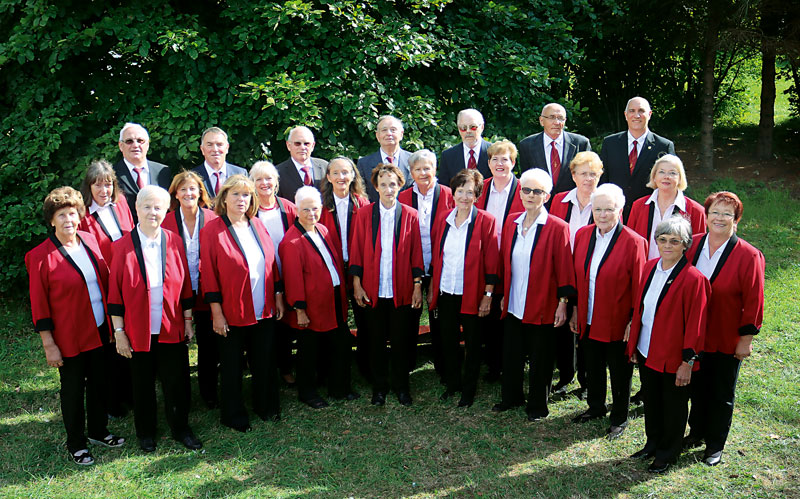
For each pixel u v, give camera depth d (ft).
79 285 13.78
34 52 22.57
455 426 15.42
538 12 28.27
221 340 15.24
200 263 14.93
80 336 13.88
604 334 14.39
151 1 22.57
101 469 13.87
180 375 14.65
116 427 15.76
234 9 22.65
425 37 23.86
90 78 22.85
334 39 23.07
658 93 42.47
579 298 14.80
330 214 16.98
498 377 17.80
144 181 17.48
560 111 18.71
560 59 29.50
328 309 16.20
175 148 22.27
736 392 16.14
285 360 17.75
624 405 14.71
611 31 35.58
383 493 12.91
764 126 37.83
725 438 13.43
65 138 22.07
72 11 22.11
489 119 26.05
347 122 23.36
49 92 22.67
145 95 22.94
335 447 14.64
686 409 13.00
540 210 15.17
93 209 15.87
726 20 33.99
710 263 13.16
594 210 14.24
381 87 23.34
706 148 36.70
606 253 14.23
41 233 21.15
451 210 16.08
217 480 13.41
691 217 15.67
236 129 21.65
